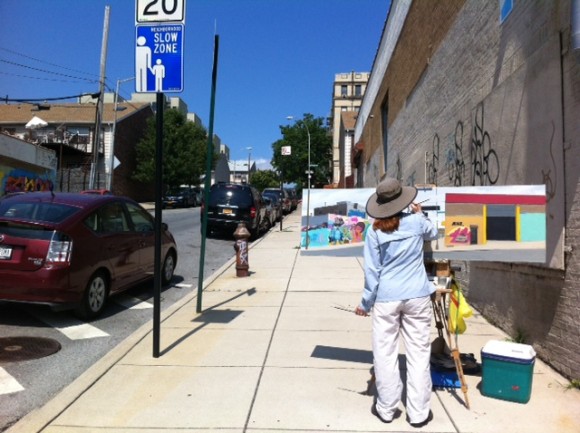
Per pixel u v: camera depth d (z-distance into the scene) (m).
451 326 4.45
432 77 10.50
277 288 9.15
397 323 3.97
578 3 4.19
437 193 4.67
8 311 7.38
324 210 5.12
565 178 4.68
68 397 4.38
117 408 4.20
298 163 73.75
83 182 37.53
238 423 3.94
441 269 4.61
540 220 4.62
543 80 5.10
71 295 6.58
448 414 4.05
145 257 8.55
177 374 4.90
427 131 10.98
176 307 7.69
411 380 3.90
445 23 9.44
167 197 42.34
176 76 5.32
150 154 45.72
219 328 6.49
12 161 23.73
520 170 5.70
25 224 6.48
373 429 3.83
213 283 9.68
